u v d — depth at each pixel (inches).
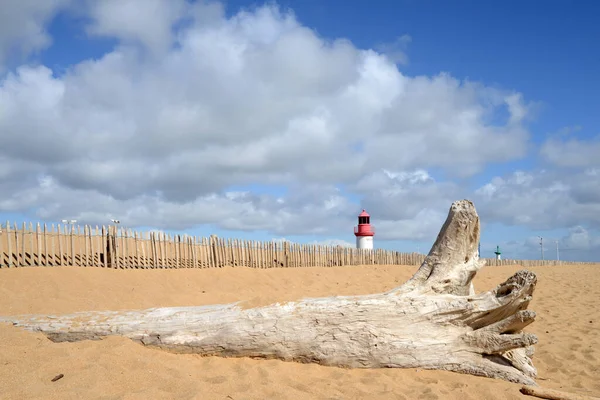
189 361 206.4
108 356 191.3
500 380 206.7
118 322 222.1
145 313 227.1
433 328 219.6
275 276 536.4
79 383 165.6
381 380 196.2
